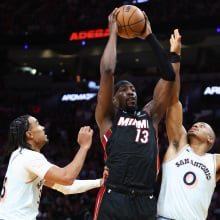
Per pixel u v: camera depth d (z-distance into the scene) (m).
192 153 5.26
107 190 4.25
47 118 21.56
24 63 24.00
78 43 20.53
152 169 4.27
